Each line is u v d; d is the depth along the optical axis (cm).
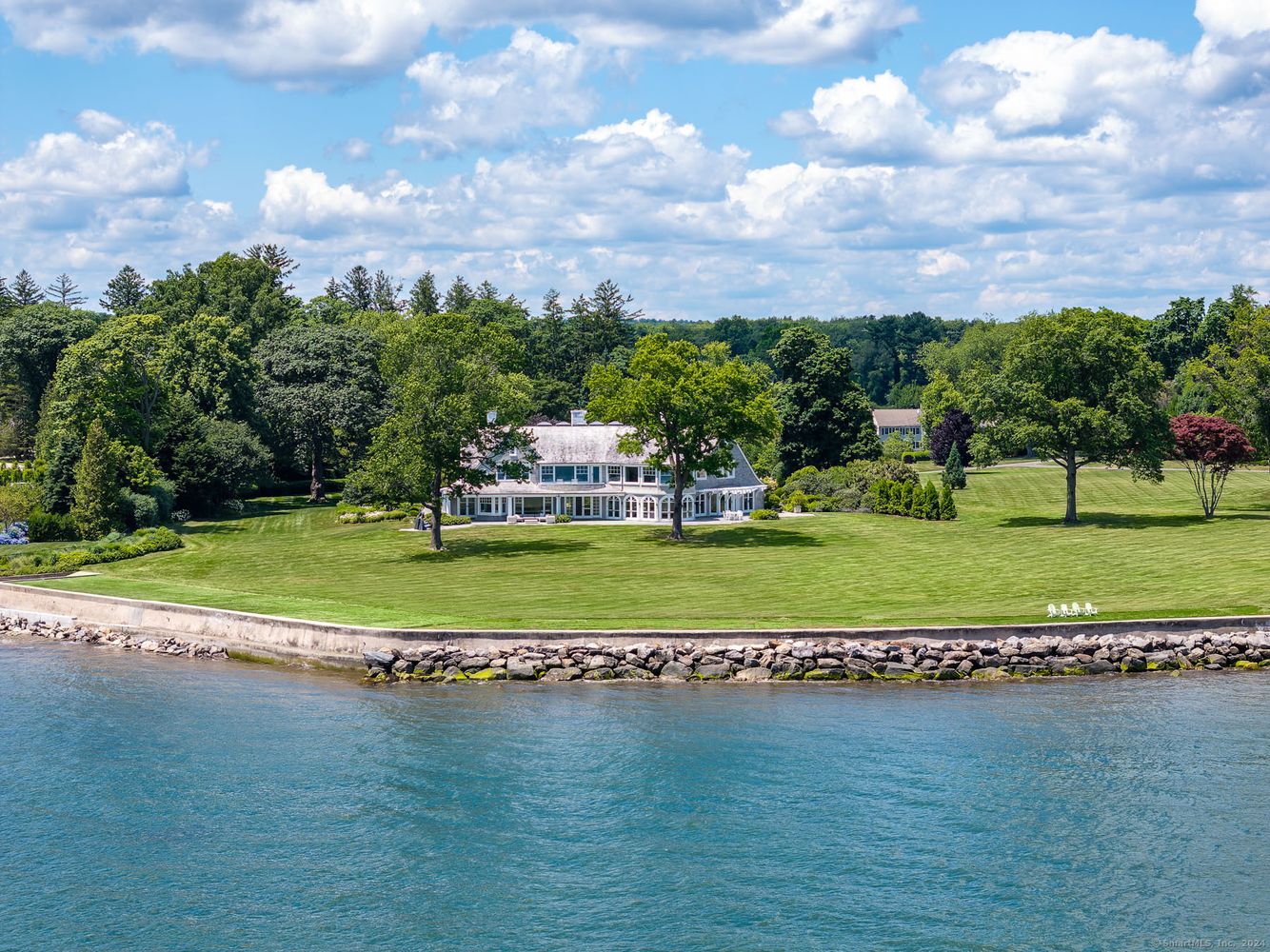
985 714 5825
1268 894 3981
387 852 4338
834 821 4556
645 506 12938
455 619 7262
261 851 4353
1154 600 7625
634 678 6538
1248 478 15062
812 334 16388
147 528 12081
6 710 6072
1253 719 5691
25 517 12444
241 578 9562
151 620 7938
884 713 5856
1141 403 11388
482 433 11250
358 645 6844
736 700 6128
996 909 3900
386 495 10844
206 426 13950
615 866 4212
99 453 12006
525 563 10056
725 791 4838
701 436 11119
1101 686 6347
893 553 10162
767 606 7725
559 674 6544
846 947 3678
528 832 4484
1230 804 4659
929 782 4922
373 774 5072
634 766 5116
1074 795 4766
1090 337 11544
